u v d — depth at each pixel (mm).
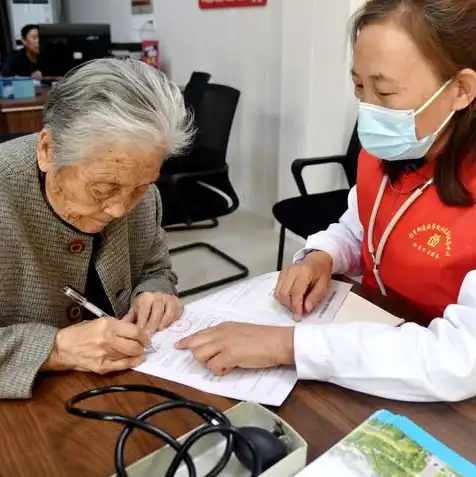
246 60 3406
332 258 1153
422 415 721
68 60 3904
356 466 594
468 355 733
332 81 2703
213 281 2740
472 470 599
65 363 802
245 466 583
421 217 1018
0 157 917
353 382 762
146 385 738
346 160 2520
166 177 2326
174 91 763
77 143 722
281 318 961
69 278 995
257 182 3609
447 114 903
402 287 1084
